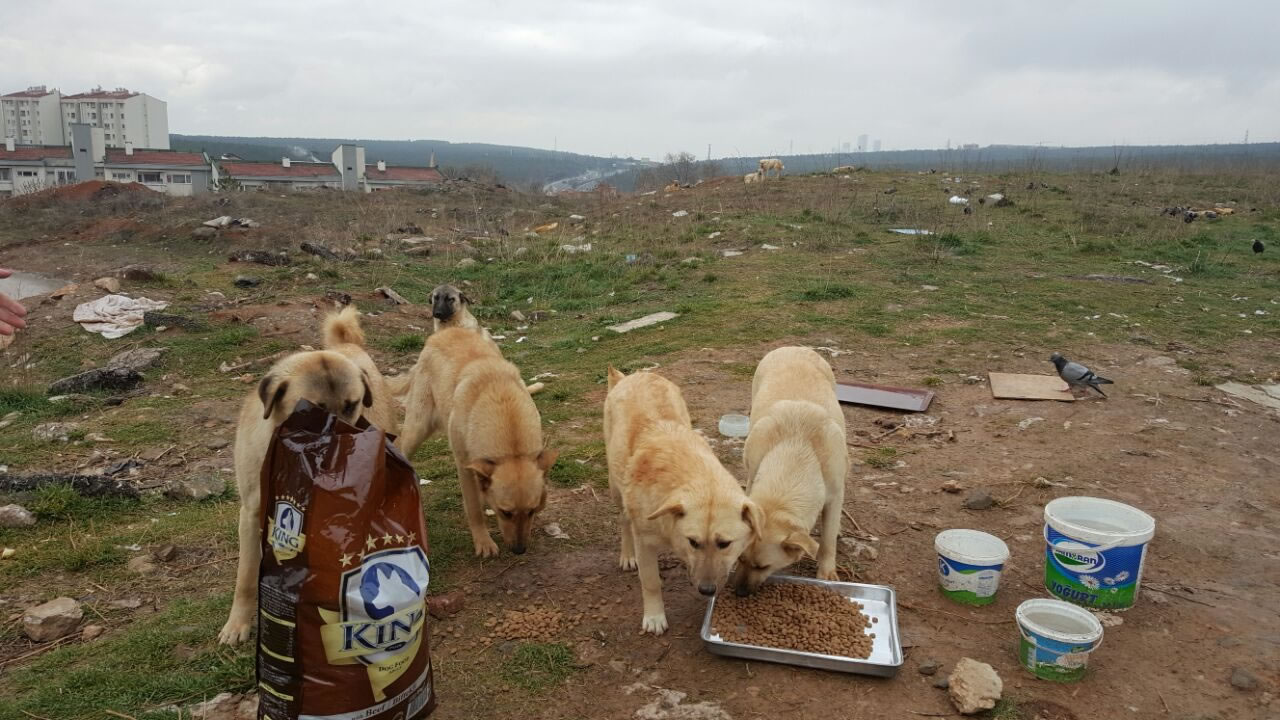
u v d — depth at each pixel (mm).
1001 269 7020
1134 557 2023
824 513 2268
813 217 10047
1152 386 3861
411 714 1403
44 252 9414
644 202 13406
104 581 2311
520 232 10977
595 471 3027
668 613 2125
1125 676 1817
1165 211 10156
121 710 1727
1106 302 5703
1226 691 1766
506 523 2297
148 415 3740
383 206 13328
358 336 2770
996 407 3625
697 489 1948
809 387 2611
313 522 1309
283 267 7250
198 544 2518
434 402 2752
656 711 1735
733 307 5668
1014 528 2521
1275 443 3168
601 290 6793
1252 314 5355
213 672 1853
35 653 1980
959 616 2070
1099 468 2936
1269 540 2412
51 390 4070
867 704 1743
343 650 1312
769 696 1771
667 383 2502
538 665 1895
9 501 2744
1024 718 1688
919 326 5094
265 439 1880
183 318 5082
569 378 4246
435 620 2096
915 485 2842
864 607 2080
